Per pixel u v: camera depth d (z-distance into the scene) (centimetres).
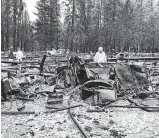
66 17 3938
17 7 4172
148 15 4484
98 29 4419
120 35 3869
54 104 694
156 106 688
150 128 517
